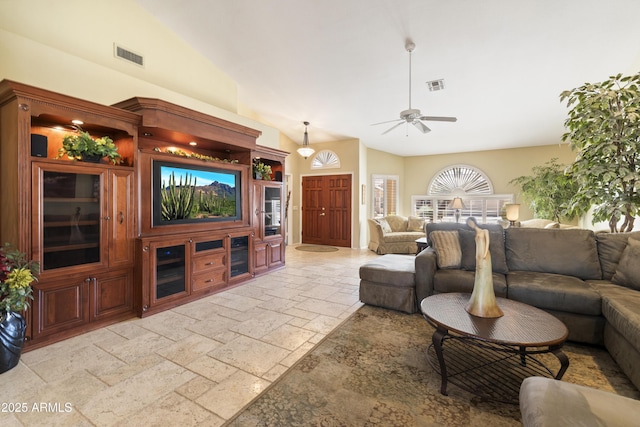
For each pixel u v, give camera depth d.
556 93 4.41
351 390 1.86
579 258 2.84
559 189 5.74
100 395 1.81
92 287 2.76
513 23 3.05
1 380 1.96
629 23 2.92
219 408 1.70
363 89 4.76
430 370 2.09
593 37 3.16
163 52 3.97
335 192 7.83
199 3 3.47
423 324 2.89
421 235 6.82
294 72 4.54
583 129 2.75
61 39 3.05
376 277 3.30
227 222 4.14
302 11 3.27
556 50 3.41
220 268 3.92
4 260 2.09
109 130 3.07
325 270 5.17
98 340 2.53
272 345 2.45
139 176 3.14
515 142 6.93
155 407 1.70
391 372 2.06
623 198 2.67
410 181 8.63
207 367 2.12
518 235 3.16
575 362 2.19
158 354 2.30
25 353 2.31
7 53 2.62
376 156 8.15
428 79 4.25
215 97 4.70
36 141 2.42
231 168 4.18
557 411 1.07
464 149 7.70
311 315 3.11
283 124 6.77
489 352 2.33
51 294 2.50
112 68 3.44
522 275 2.84
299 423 1.58
